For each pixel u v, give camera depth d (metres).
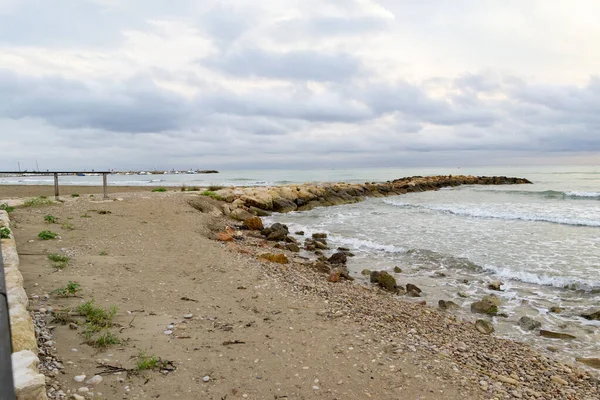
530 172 104.12
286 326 6.36
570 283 11.05
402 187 50.31
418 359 5.59
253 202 27.64
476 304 9.44
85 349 4.86
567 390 5.52
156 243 11.52
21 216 13.30
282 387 4.52
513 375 5.75
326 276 11.05
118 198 20.55
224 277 8.88
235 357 5.12
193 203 21.22
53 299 6.36
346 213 28.14
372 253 15.26
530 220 23.06
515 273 12.15
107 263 8.89
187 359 4.93
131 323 5.84
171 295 7.35
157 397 4.08
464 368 5.55
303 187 35.16
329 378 4.80
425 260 14.05
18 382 3.20
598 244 16.12
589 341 7.80
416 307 9.05
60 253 9.27
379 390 4.63
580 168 124.88
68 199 19.27
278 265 11.24
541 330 8.13
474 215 25.55
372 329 6.62
